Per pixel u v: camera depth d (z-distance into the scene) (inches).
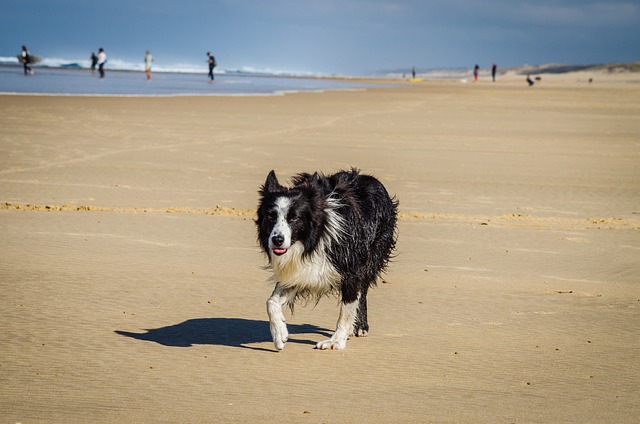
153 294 358.6
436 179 700.7
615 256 454.6
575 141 1021.2
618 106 1728.6
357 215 297.6
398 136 1016.2
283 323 289.7
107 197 579.2
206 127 1043.3
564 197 634.2
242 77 4156.0
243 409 230.5
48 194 582.2
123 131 963.3
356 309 299.3
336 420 223.8
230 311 340.8
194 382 253.3
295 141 927.7
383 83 3444.9
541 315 343.6
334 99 1761.8
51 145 823.7
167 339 298.7
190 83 2598.4
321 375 264.4
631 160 852.6
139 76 3319.4
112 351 281.7
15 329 302.2
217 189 624.7
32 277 375.9
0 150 778.2
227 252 438.3
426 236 491.8
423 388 253.4
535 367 276.7
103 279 377.7
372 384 256.2
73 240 450.6
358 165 761.6
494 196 631.2
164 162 742.5
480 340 307.4
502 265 429.4
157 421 219.1
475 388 254.2
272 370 268.2
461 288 383.9
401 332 317.4
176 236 469.7
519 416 230.5
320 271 289.0
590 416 231.9
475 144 959.6
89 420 218.5
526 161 826.2
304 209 280.5
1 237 451.8
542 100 1950.1
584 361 284.2
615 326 329.1
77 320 317.1
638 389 256.4
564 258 447.8
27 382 247.9
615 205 607.5
